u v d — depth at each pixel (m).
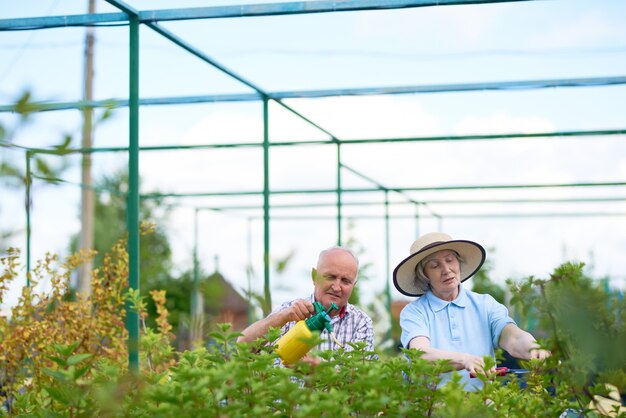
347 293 3.47
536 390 2.26
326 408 1.68
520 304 1.95
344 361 2.06
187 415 1.67
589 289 1.86
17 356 3.72
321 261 3.49
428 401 1.98
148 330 2.60
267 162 6.87
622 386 1.84
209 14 4.23
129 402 1.83
